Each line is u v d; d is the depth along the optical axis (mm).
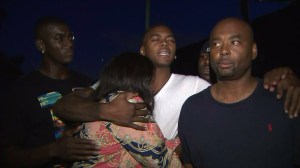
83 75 2924
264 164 1791
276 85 1765
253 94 1879
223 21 1948
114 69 1839
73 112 1809
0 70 7340
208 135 1919
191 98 2059
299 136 1736
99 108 1722
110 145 1703
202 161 1959
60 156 1962
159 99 2576
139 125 1697
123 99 1728
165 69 2668
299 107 1654
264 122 1815
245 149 1825
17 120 2389
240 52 1851
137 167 1745
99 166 1704
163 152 1725
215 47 1925
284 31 6953
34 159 2131
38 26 2666
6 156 2314
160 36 2658
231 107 1892
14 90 2465
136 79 1816
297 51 6617
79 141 1744
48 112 2465
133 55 1887
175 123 2580
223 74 1877
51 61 2654
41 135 2434
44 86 2559
